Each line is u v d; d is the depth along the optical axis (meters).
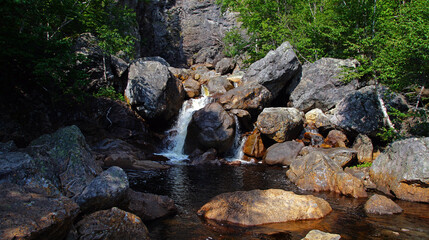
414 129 11.60
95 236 4.35
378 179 9.03
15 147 6.27
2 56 9.80
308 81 17.08
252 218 6.08
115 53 18.05
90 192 4.78
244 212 6.26
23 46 9.69
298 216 6.27
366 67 12.99
